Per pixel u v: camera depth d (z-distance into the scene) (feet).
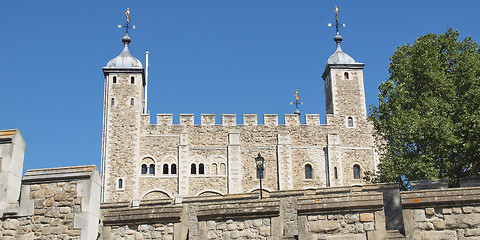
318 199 48.85
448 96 110.93
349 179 182.19
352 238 47.29
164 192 176.35
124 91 184.65
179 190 176.96
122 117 182.19
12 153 48.21
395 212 57.82
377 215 47.42
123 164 177.78
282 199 78.59
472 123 103.40
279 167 181.78
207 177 179.42
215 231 48.78
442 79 112.98
